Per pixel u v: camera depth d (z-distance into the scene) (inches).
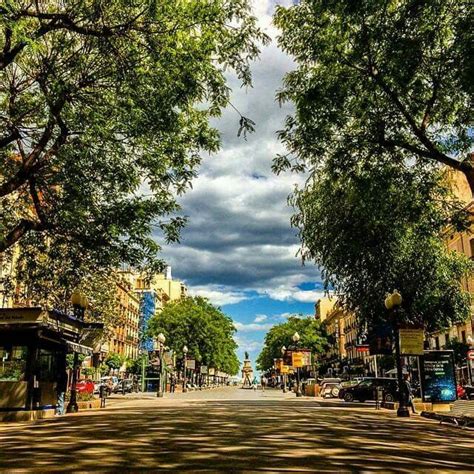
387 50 470.0
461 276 1068.5
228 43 503.8
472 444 445.4
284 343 3720.5
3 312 689.6
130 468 297.4
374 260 887.1
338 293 959.0
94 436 451.8
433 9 444.1
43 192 629.6
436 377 815.1
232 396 1813.5
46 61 496.4
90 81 521.0
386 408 960.9
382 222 655.1
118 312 1419.8
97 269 673.6
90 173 623.8
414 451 387.5
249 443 406.9
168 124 562.6
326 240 890.1
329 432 497.4
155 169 617.6
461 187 1546.5
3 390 668.1
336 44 518.9
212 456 342.0
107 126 570.9
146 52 513.3
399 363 757.3
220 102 536.4
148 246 622.2
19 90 541.6
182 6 486.9
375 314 939.3
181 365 2773.1
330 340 3777.1
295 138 552.1
